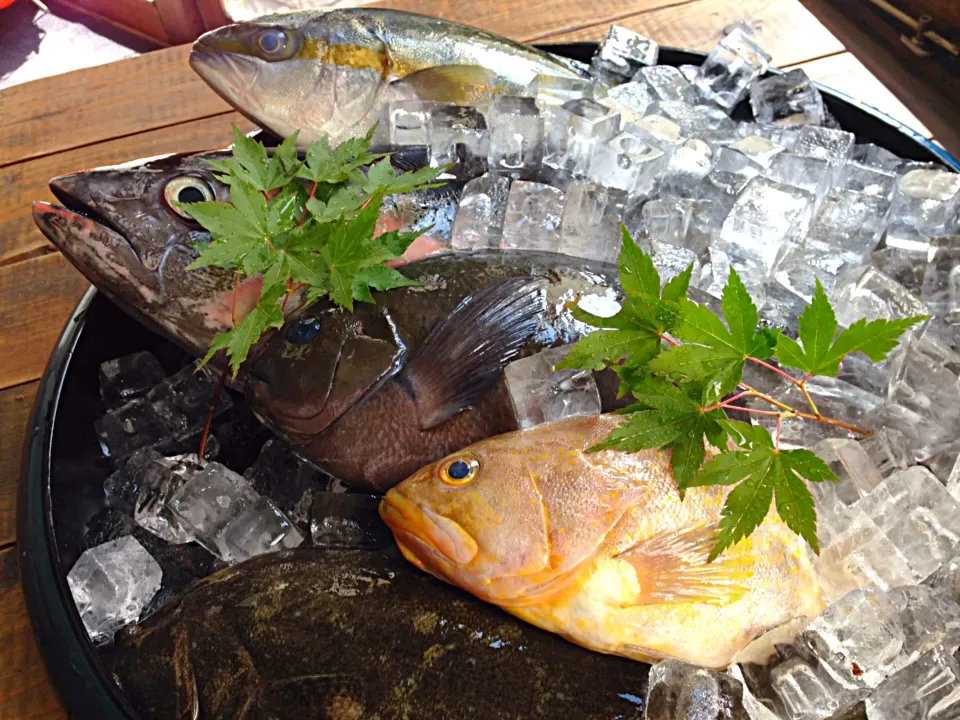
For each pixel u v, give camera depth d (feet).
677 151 1.70
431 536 1.18
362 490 1.44
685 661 1.15
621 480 1.16
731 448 1.23
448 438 1.36
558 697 1.11
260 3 3.22
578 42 2.00
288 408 1.37
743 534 1.09
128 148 2.07
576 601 1.14
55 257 1.90
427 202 1.60
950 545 1.19
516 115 1.66
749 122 1.85
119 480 1.50
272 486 1.52
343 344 1.34
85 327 1.51
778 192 1.54
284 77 1.81
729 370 1.10
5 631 1.44
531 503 1.16
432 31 1.83
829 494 1.24
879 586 1.19
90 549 1.39
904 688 1.11
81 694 1.13
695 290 1.42
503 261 1.40
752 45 1.91
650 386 1.12
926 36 1.47
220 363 1.52
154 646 1.19
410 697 1.11
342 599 1.17
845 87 2.09
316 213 1.34
